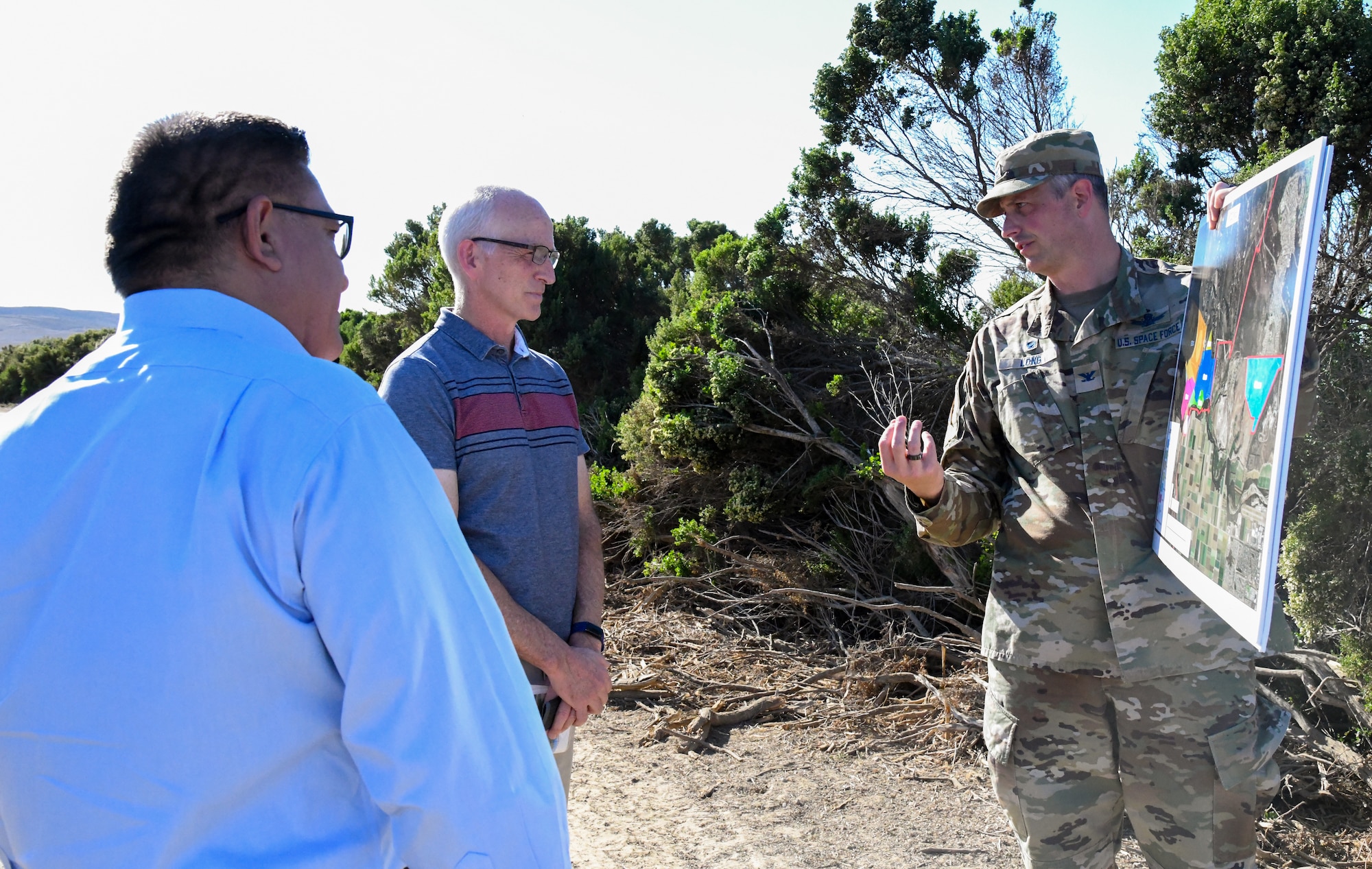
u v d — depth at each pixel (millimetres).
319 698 1054
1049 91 7664
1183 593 2205
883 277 7777
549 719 2270
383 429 1104
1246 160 6410
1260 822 3367
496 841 1048
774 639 5836
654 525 7281
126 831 979
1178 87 6680
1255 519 1571
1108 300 2354
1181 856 2230
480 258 2348
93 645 986
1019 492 2490
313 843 1036
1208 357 1947
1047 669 2348
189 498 1009
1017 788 2404
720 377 6770
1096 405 2332
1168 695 2193
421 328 14023
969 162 7918
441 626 1062
